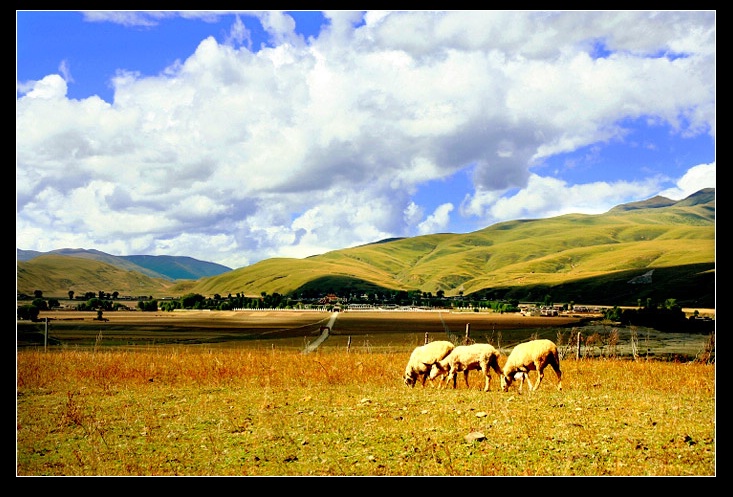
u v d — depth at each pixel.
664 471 9.94
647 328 66.88
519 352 18.77
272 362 28.00
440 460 10.78
